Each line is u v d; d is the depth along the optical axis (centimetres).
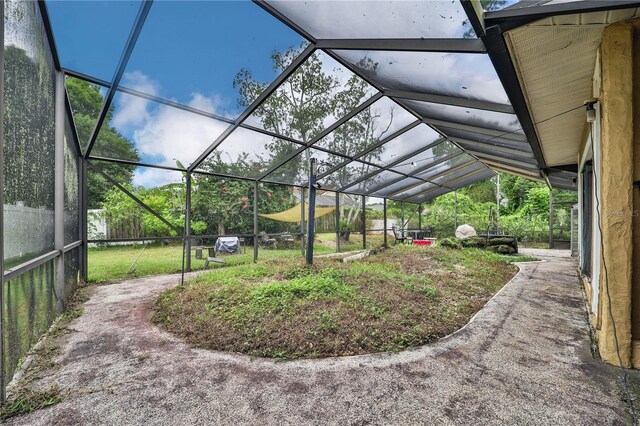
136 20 327
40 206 351
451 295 491
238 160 766
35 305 321
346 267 620
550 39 257
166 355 293
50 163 394
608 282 265
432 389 230
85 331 358
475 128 579
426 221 1952
